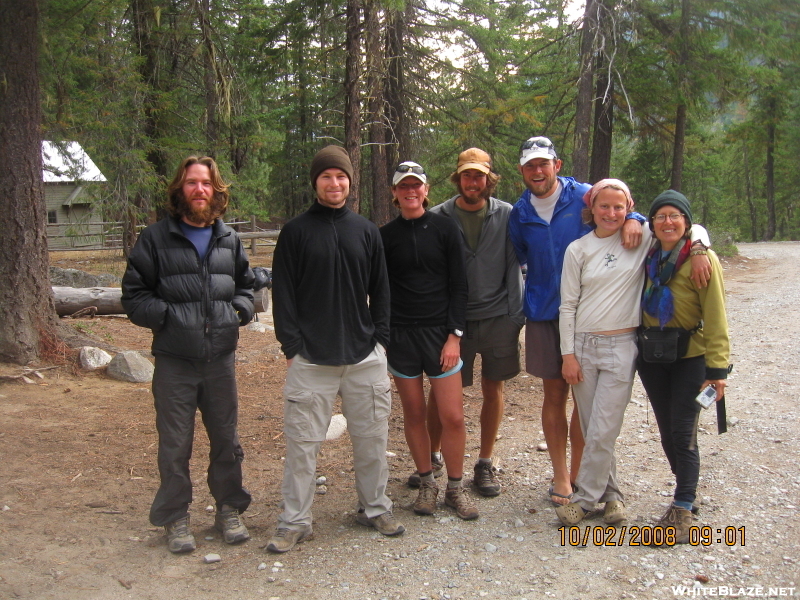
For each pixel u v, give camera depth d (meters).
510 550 3.42
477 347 4.11
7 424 5.23
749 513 3.70
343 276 3.43
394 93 15.43
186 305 3.34
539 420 5.67
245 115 19.52
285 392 3.51
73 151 16.61
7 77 6.31
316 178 3.41
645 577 3.11
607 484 3.69
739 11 16.52
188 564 3.32
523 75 20.91
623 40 16.56
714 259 3.29
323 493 4.24
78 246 18.59
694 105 18.05
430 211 3.84
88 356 6.74
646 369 3.61
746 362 7.38
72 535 3.59
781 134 36.78
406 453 4.97
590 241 3.59
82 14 11.61
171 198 3.41
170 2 15.41
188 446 3.46
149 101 14.73
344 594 3.03
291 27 13.44
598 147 17.67
